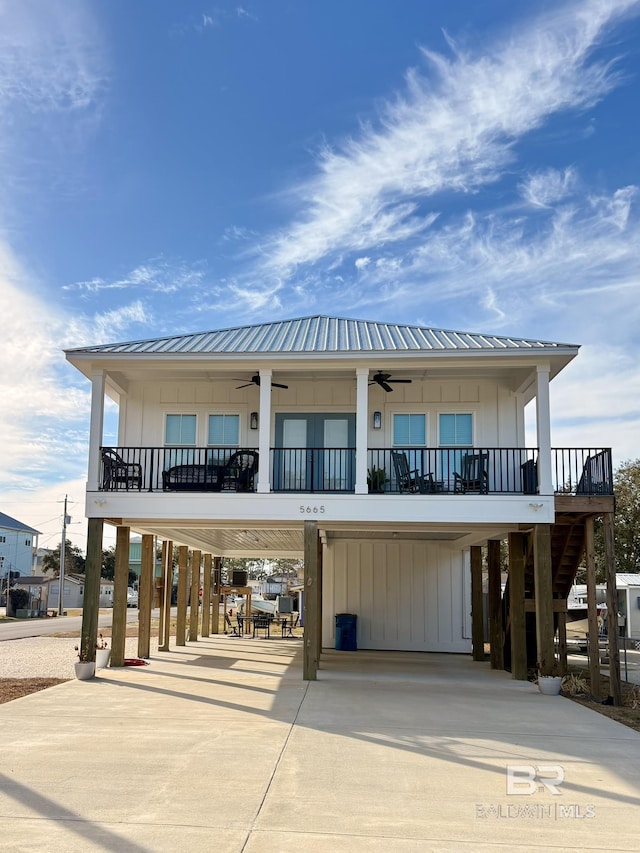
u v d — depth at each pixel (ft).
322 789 20.83
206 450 47.60
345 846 16.56
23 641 74.08
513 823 18.38
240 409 51.88
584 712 34.35
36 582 186.29
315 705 34.47
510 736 28.60
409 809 19.26
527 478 46.34
